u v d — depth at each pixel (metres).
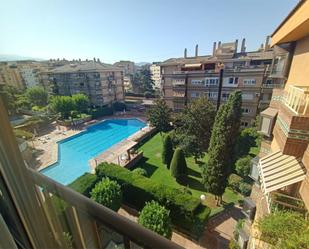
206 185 13.20
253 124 23.50
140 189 11.66
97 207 1.86
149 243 1.61
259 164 7.07
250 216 8.80
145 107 42.44
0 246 1.56
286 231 4.53
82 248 1.99
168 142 17.81
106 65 43.47
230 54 30.83
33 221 1.60
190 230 10.43
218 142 12.21
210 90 29.95
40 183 1.71
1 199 1.57
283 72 7.63
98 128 31.28
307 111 4.43
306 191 4.10
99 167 13.31
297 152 4.59
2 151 1.37
